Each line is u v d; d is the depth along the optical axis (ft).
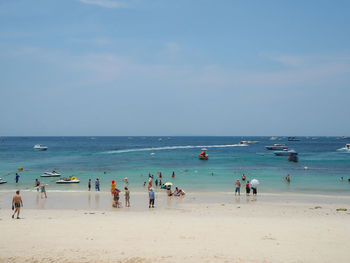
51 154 338.34
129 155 320.29
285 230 50.90
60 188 120.06
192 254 39.09
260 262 36.63
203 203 87.15
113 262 36.40
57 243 43.24
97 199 92.84
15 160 258.78
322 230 50.96
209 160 259.60
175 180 141.49
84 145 609.83
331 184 128.98
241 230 50.78
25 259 37.19
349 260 37.58
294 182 134.82
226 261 36.83
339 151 409.90
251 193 106.32
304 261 37.11
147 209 77.77
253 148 489.26
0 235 47.06
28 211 73.51
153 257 37.96
